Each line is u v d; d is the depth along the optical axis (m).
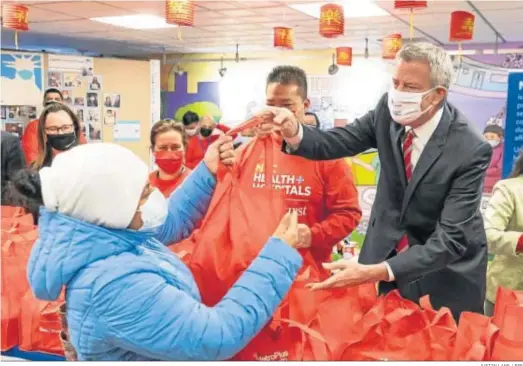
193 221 1.52
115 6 5.66
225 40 8.05
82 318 1.06
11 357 1.62
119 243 1.07
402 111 1.56
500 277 2.30
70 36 7.86
